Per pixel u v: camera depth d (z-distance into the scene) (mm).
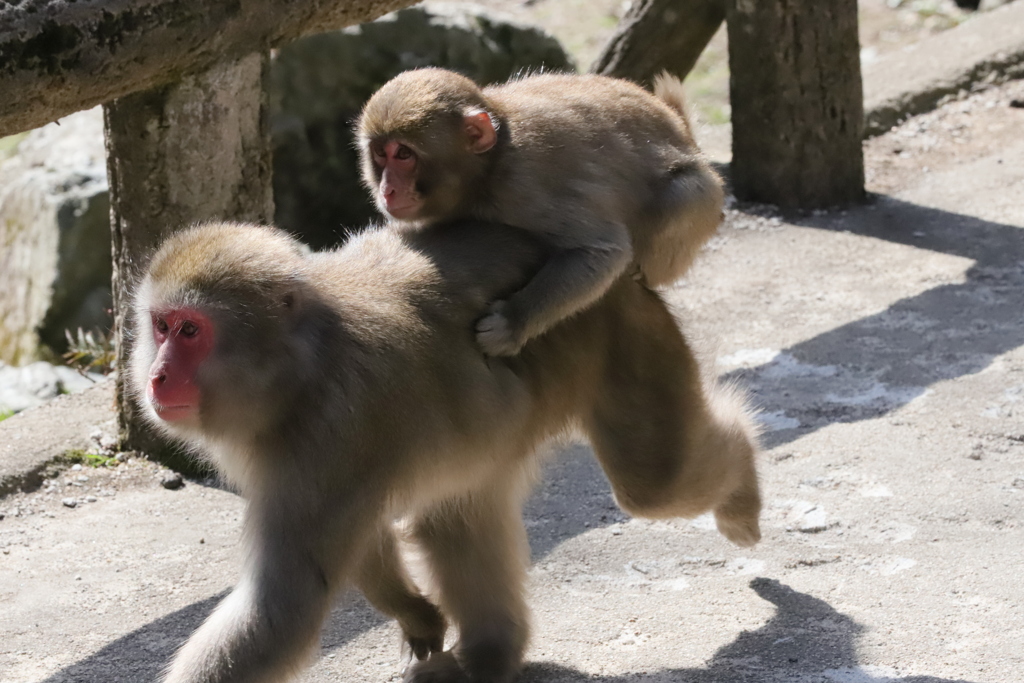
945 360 15273
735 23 20156
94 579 12023
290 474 8328
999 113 23266
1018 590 10711
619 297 10008
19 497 13672
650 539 12258
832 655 9945
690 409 10234
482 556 9891
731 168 21484
